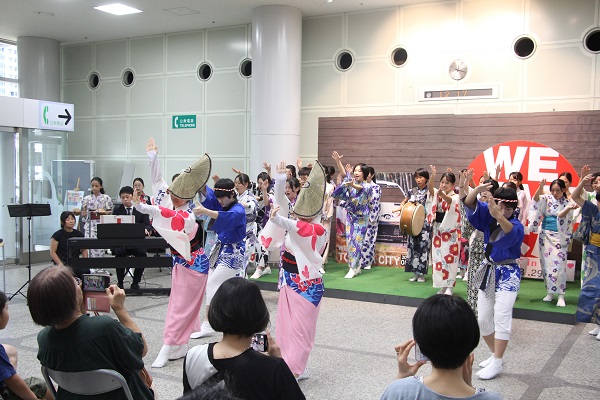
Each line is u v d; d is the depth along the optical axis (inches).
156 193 205.3
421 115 363.3
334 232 394.9
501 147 322.3
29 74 472.7
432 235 288.0
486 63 348.8
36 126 389.7
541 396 160.6
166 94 458.3
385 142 373.7
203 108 443.2
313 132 402.6
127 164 473.1
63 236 290.7
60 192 410.9
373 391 163.0
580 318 234.1
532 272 319.3
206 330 221.3
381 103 379.9
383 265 355.6
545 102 335.3
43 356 91.2
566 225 259.1
